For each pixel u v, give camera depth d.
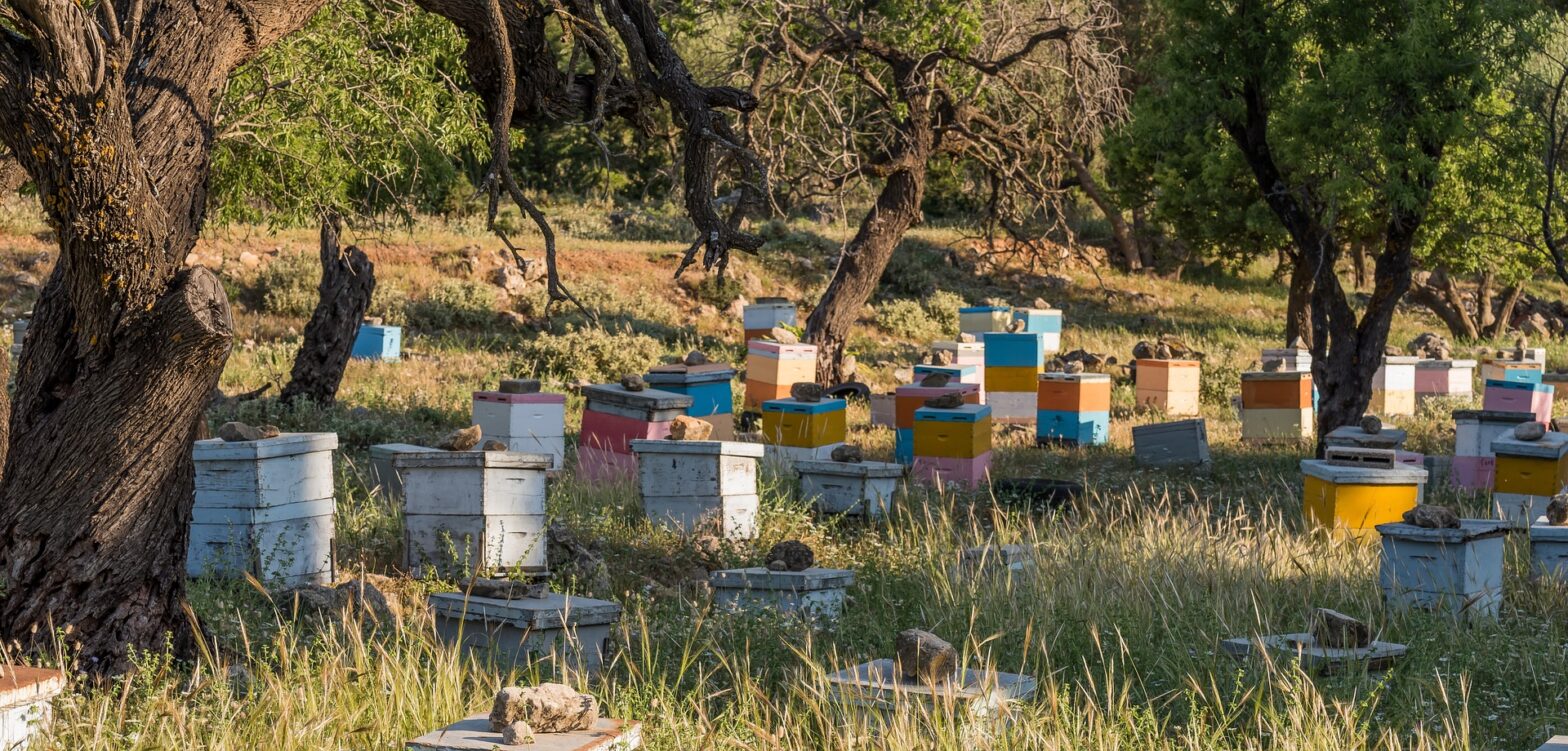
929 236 67.19
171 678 8.98
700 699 8.98
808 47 33.62
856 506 18.69
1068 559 14.53
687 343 46.50
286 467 12.98
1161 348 44.06
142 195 8.66
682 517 16.75
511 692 6.89
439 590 12.95
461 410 28.62
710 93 10.70
